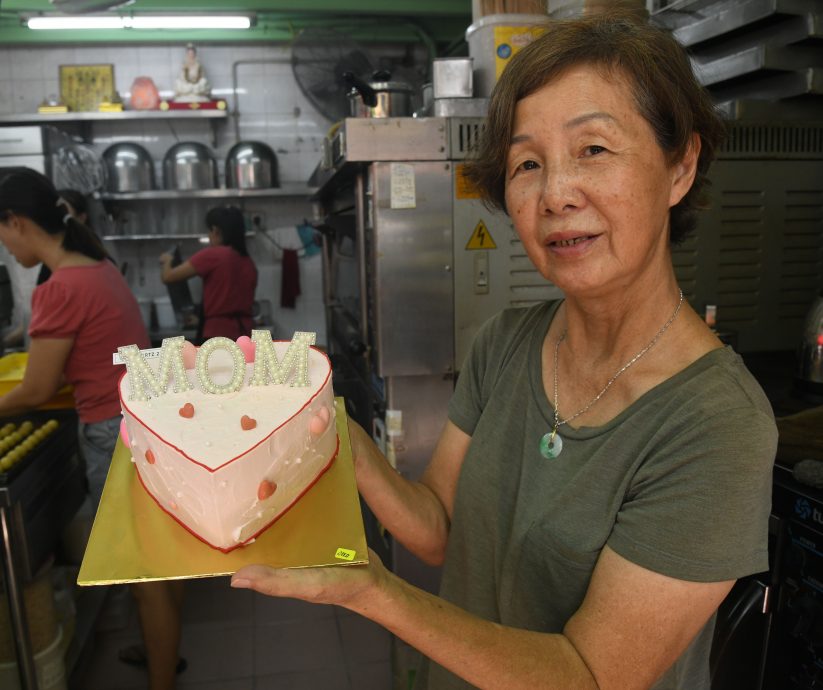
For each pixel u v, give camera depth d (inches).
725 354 29.9
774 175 81.5
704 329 31.5
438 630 26.7
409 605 26.7
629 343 31.4
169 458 31.6
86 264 78.0
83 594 90.7
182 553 30.6
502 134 31.1
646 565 27.0
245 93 192.5
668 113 27.9
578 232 28.4
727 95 88.7
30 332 74.9
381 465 41.3
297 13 181.3
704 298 82.9
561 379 34.7
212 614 98.4
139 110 175.8
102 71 184.9
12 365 98.7
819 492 44.6
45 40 179.0
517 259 76.1
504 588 34.2
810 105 81.4
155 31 182.1
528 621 33.1
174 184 174.6
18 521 62.9
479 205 73.9
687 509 26.7
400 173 72.1
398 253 73.7
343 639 92.4
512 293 76.7
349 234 99.3
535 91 28.9
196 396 37.8
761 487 26.9
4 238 75.4
